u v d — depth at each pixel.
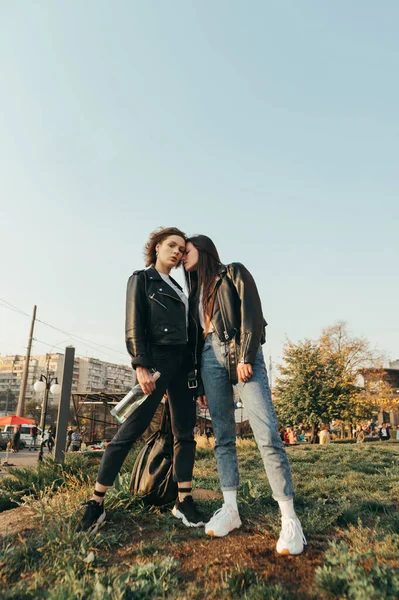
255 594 1.71
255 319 2.59
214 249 3.01
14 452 28.61
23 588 1.82
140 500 2.97
